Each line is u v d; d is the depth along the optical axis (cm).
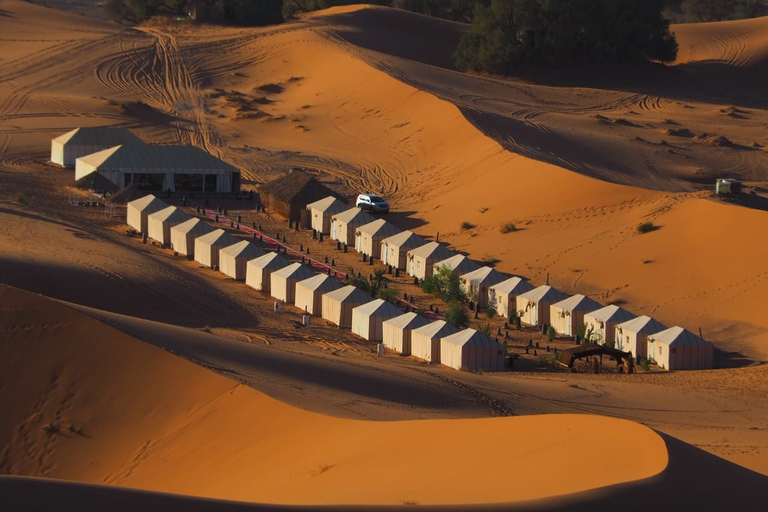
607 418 5047
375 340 11650
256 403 6309
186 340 7825
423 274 14925
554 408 8288
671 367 11081
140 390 6612
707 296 13262
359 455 5316
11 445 6272
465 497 4259
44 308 7300
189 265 14750
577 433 4934
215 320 11462
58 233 14388
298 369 7950
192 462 5838
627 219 16112
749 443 7425
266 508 3578
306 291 12738
